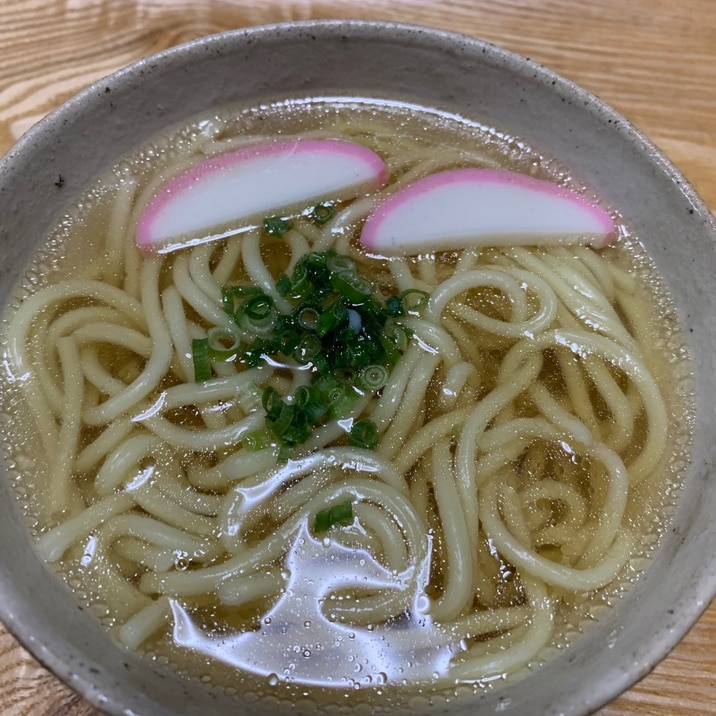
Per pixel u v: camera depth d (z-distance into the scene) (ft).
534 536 0.48
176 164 0.59
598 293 0.55
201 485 0.48
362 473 0.48
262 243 0.57
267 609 0.46
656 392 0.51
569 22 0.73
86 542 0.47
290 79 0.60
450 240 0.56
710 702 0.50
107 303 0.54
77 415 0.49
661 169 0.54
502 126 0.61
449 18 0.73
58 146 0.54
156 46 0.71
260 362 0.50
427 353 0.52
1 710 0.48
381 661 0.44
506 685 0.44
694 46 0.73
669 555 0.46
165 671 0.43
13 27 0.71
